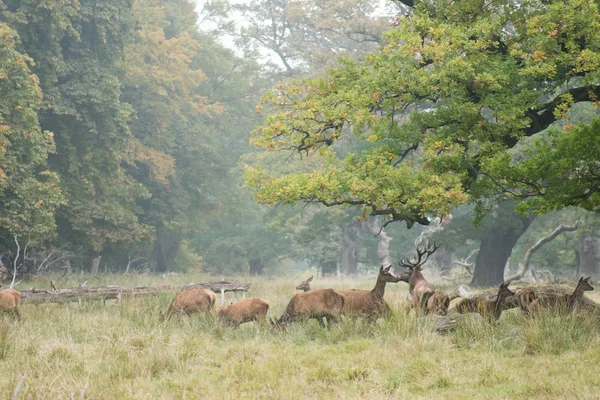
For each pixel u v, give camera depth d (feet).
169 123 481.87
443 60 162.50
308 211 500.74
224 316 148.15
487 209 175.11
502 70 160.66
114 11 361.92
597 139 149.89
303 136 183.73
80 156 359.87
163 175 463.01
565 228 380.99
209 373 107.04
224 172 538.47
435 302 144.77
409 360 111.86
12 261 343.46
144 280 330.95
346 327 138.82
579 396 85.81
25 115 286.46
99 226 385.70
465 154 169.48
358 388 96.17
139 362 107.04
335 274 579.89
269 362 112.47
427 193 156.66
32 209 291.38
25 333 128.88
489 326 131.44
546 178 156.04
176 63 485.97
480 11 175.94
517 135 162.09
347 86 180.75
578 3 151.64
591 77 154.40
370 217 541.75
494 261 397.19
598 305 141.79
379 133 173.68
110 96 354.13
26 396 83.97
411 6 188.75
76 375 99.19
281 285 309.42
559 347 118.42
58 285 289.33
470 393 93.09
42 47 334.85
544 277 448.24
